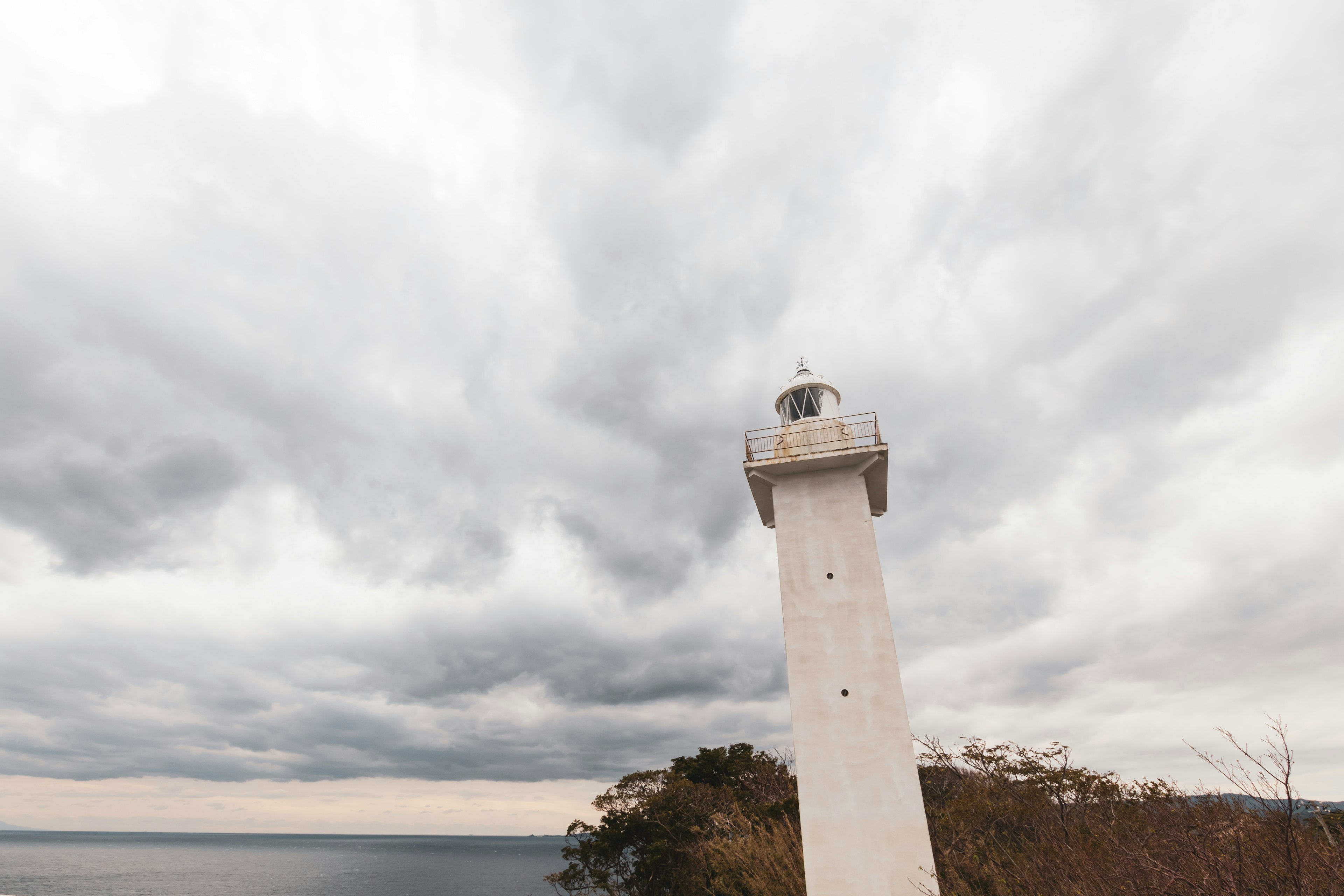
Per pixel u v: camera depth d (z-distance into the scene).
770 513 23.14
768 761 42.19
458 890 127.50
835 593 19.06
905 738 17.09
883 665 17.97
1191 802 14.15
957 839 19.91
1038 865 16.09
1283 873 10.27
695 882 28.67
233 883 138.50
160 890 123.44
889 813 16.50
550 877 36.25
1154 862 11.59
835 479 20.56
